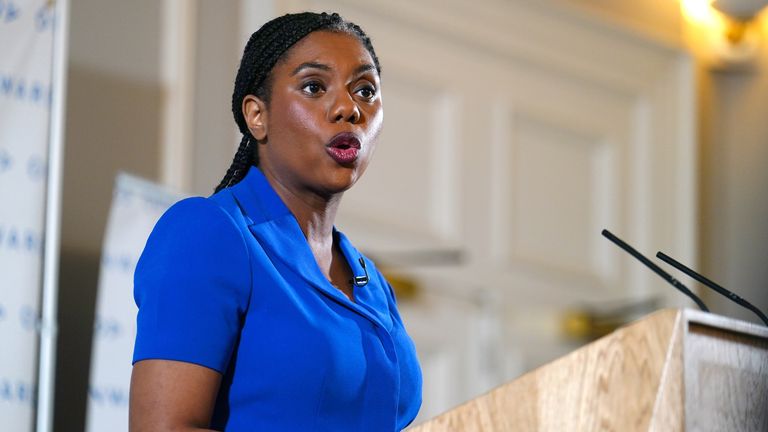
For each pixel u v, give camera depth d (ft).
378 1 37.50
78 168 30.42
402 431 12.93
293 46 14.52
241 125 15.21
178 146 31.89
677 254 43.34
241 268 13.38
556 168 41.27
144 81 31.71
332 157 14.26
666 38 43.60
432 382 37.09
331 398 13.32
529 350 39.29
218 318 13.06
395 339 14.57
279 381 13.17
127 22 31.68
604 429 12.53
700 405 12.61
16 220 26.53
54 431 29.58
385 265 36.73
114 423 27.32
